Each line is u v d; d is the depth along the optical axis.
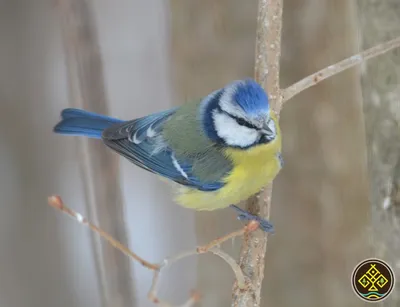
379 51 6.78
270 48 7.88
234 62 10.43
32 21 15.54
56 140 15.48
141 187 15.90
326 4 10.22
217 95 8.99
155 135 9.48
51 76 15.68
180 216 15.38
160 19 16.33
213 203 9.13
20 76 15.47
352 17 10.03
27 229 15.05
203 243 11.09
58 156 15.48
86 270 15.17
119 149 9.41
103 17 16.52
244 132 8.38
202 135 8.98
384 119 6.90
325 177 10.57
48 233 15.12
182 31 10.73
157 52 16.44
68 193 15.38
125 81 16.39
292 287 10.73
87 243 15.20
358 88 10.37
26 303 14.85
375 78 6.96
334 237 10.59
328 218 10.60
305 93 10.50
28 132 15.39
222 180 8.70
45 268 15.02
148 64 16.44
